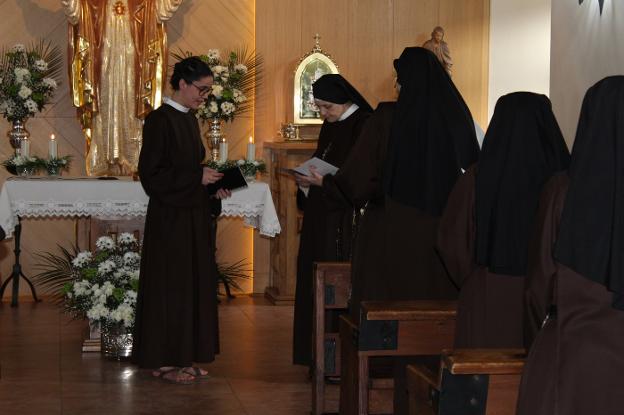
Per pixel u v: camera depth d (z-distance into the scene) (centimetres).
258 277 884
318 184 450
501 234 295
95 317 581
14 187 672
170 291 529
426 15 908
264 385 542
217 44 877
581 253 232
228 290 863
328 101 523
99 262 610
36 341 659
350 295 431
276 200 855
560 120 549
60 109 854
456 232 317
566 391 235
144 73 822
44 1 845
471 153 380
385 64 902
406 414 361
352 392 390
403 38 904
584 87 515
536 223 251
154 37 820
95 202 682
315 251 540
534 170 295
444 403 250
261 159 882
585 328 236
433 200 377
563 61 544
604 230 230
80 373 566
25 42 843
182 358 529
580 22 521
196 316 535
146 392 523
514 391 250
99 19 816
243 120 880
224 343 662
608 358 233
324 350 464
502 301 305
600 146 233
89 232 811
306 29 885
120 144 829
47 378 553
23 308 793
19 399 505
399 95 389
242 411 486
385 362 428
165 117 529
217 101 798
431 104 382
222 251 889
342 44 894
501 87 922
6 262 848
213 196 550
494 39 919
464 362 246
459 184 320
